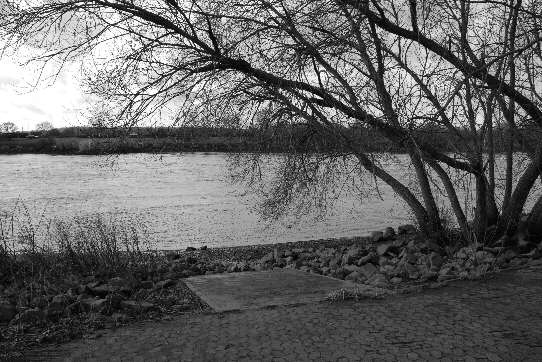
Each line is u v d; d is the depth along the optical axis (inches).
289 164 389.1
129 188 1270.9
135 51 316.2
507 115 331.6
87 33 319.9
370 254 381.1
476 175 385.1
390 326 207.6
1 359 182.4
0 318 227.5
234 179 411.5
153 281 311.9
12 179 1530.5
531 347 181.0
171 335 205.3
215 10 329.1
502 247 356.8
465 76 270.5
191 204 941.8
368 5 318.0
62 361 180.5
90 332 211.6
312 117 343.0
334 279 312.7
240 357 179.9
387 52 320.2
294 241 601.9
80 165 2128.4
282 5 316.2
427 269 321.1
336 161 401.1
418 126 307.7
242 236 639.1
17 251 355.9
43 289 271.6
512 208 401.4
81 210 856.3
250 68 335.3
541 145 358.3
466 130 318.7
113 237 407.5
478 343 186.2
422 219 425.4
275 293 273.0
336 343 190.4
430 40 320.2
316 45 311.0
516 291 257.4
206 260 454.6
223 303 253.3
